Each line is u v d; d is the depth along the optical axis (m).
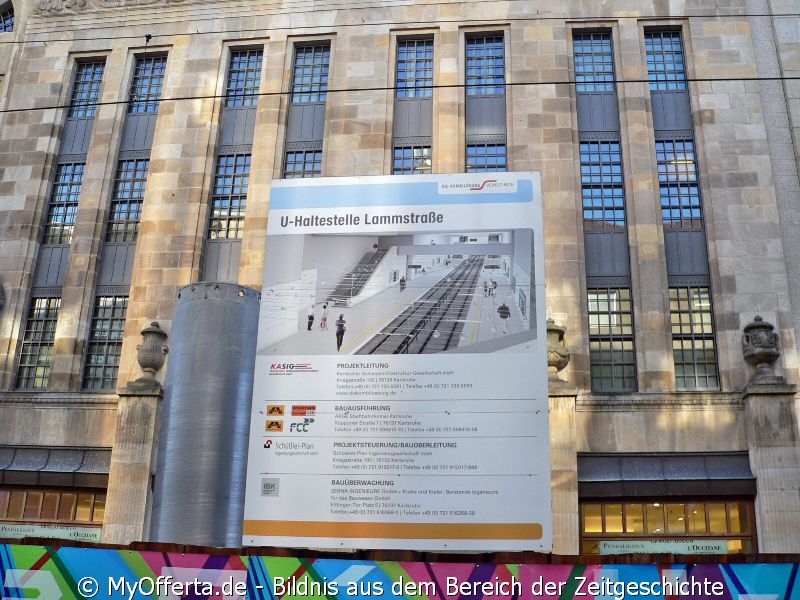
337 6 25.64
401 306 14.13
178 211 23.95
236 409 18.94
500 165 23.72
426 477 12.96
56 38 26.75
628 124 23.34
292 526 12.95
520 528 12.59
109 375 23.22
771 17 24.14
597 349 21.75
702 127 23.09
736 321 21.20
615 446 20.31
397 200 14.81
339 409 13.52
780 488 19.02
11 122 25.92
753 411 19.72
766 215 22.03
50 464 21.47
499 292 14.05
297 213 14.90
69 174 25.55
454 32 24.89
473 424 13.19
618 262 22.45
